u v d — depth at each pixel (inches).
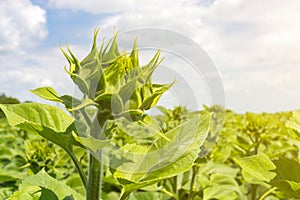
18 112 29.0
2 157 85.8
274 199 61.6
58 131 28.8
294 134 33.4
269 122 65.7
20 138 120.0
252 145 63.8
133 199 41.8
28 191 28.5
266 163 30.8
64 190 30.5
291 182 29.1
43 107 29.3
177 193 61.0
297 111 34.1
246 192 67.0
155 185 48.8
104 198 50.5
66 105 26.5
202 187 60.6
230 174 64.1
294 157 56.2
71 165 71.7
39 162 49.9
